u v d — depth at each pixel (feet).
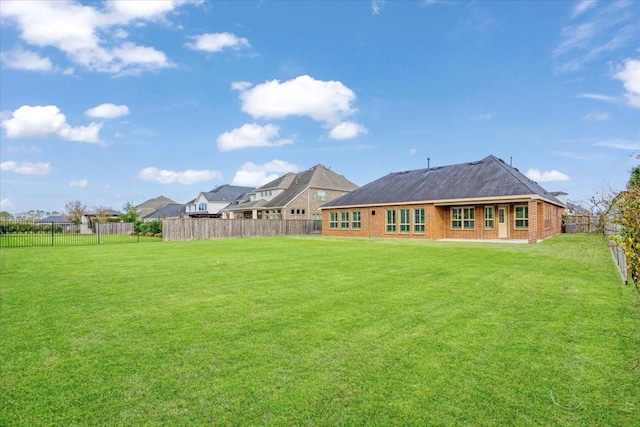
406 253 46.29
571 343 14.87
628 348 14.32
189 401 10.74
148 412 10.21
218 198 197.88
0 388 11.60
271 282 27.71
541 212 69.00
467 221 73.10
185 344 15.17
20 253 53.57
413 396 10.91
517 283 26.50
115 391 11.37
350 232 90.84
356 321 17.89
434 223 72.79
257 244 66.23
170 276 31.14
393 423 9.62
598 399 10.73
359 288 25.20
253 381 11.89
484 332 16.19
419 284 26.37
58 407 10.48
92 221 138.62
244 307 20.68
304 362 13.28
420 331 16.38
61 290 25.88
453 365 12.92
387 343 15.01
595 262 36.65
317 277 29.55
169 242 78.28
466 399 10.73
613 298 21.95
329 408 10.32
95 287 26.81
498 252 46.34
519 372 12.38
